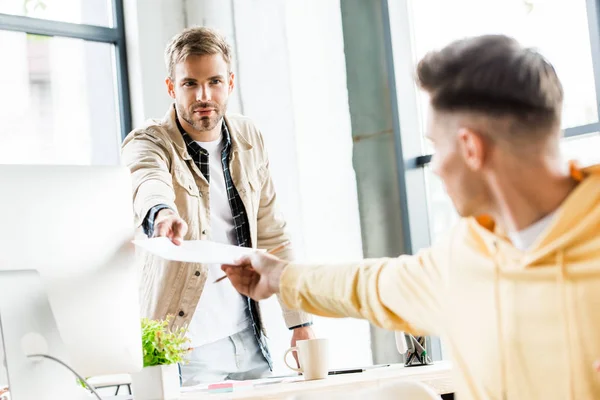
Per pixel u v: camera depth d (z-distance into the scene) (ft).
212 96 9.46
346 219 15.20
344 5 15.55
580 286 3.33
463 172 3.57
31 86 13.91
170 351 6.00
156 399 5.90
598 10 12.34
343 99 15.44
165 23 14.66
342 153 15.35
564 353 3.34
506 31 13.60
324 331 14.65
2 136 13.57
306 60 15.31
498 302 3.56
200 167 9.67
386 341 14.82
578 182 3.47
